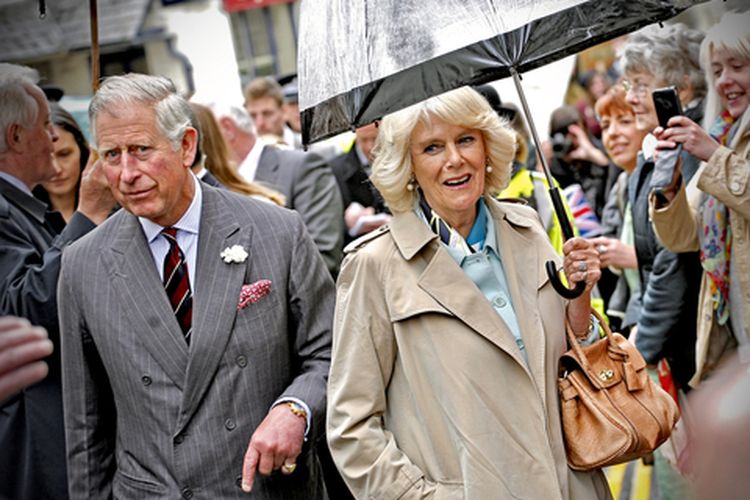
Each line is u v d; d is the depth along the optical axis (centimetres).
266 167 779
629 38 649
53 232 571
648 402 404
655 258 620
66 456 481
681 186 569
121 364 455
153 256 469
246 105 1044
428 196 423
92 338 467
